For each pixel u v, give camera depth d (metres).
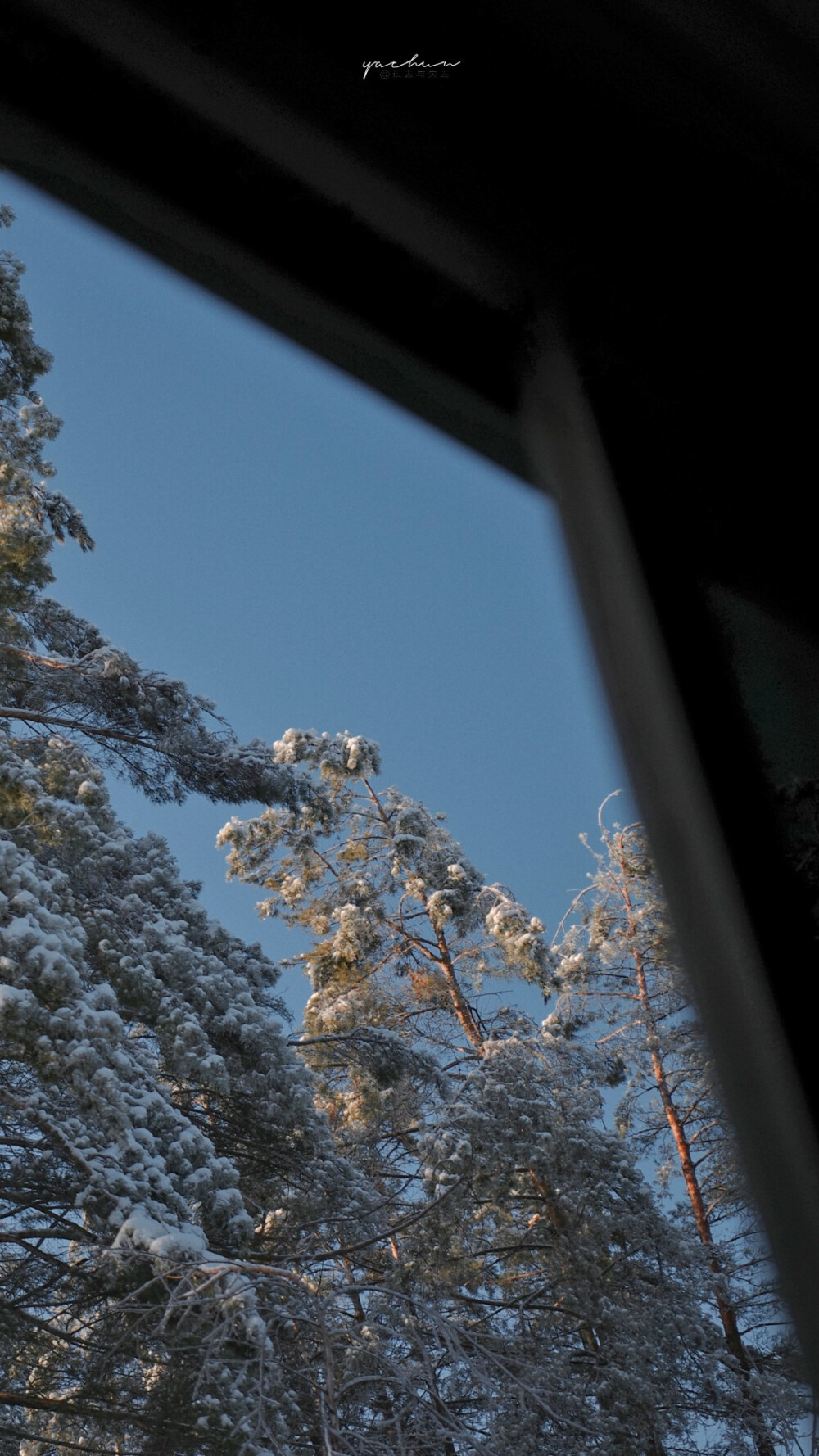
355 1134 15.95
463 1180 12.10
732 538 0.58
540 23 0.58
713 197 0.57
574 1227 12.54
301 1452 8.77
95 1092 8.50
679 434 0.60
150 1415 8.19
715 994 0.55
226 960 13.16
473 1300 11.77
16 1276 9.40
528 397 0.66
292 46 0.65
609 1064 15.55
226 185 0.69
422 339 0.68
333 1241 12.19
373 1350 7.92
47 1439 8.83
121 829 13.91
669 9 0.53
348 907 18.14
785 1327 0.48
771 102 0.53
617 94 0.57
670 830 0.59
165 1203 8.95
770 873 0.54
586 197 0.60
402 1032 17.69
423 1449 8.91
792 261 0.55
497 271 0.64
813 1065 0.49
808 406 0.56
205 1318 7.39
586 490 0.64
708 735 0.57
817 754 0.53
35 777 10.55
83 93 0.70
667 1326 11.91
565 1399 10.25
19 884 9.59
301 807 15.76
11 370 12.34
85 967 9.57
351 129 0.64
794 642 0.55
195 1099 12.78
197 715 14.47
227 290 0.72
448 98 0.62
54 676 13.63
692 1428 11.48
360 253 0.68
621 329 0.61
